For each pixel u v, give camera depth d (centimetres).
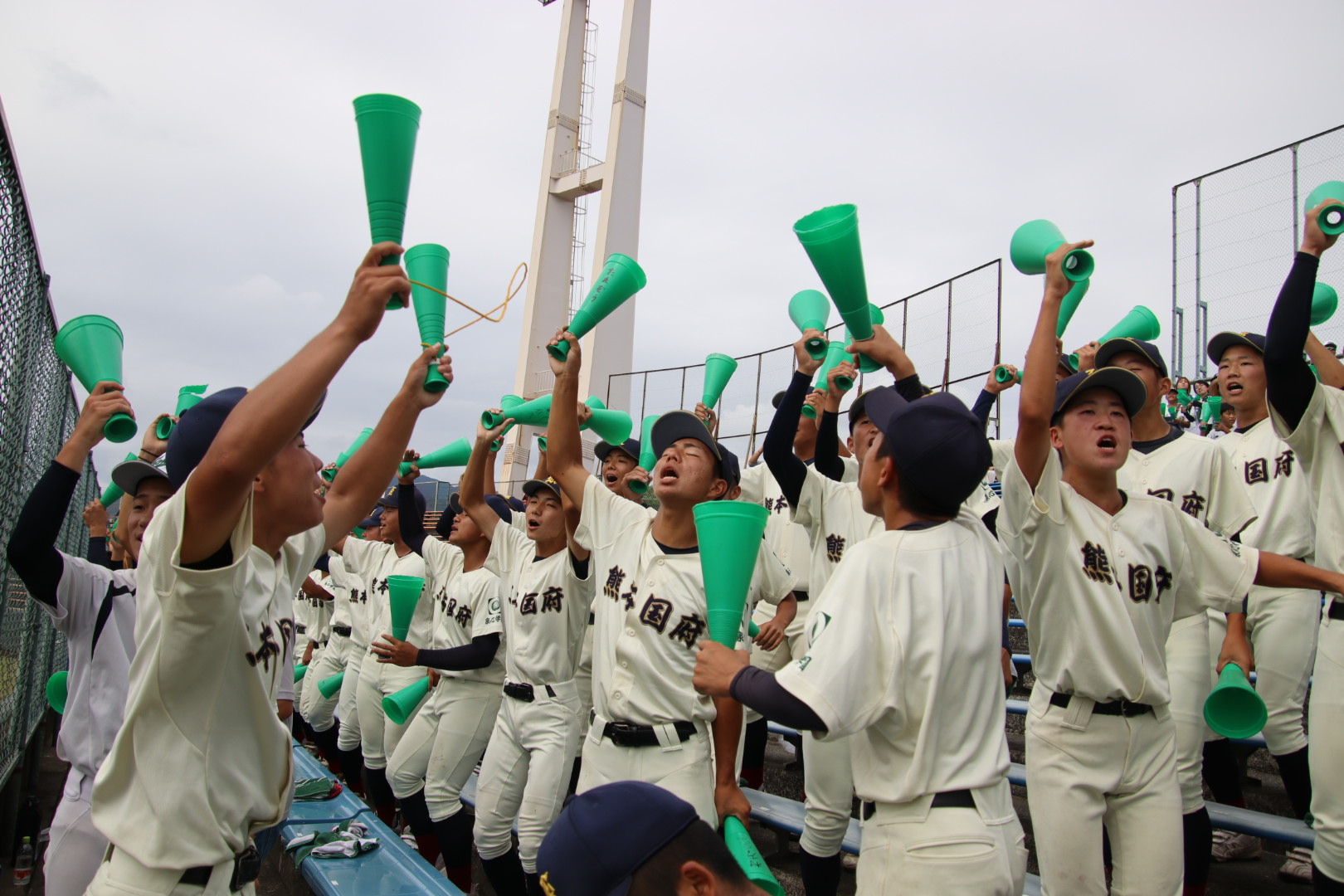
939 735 201
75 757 291
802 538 511
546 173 2817
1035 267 284
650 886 131
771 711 193
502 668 478
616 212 2566
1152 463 397
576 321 353
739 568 239
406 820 499
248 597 200
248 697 202
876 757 208
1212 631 430
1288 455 425
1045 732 279
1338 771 294
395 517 633
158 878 187
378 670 588
